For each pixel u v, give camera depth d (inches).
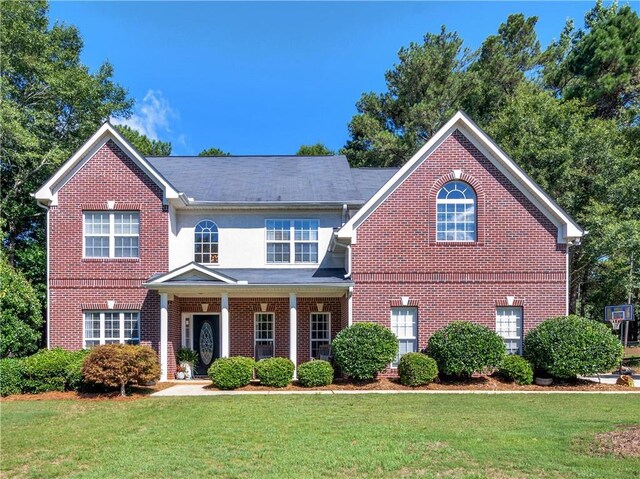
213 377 636.7
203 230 812.0
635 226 888.9
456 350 639.1
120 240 753.6
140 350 611.8
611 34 1311.5
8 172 1064.8
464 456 343.0
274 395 588.7
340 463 329.4
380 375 701.9
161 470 320.5
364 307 710.5
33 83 1088.8
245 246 810.8
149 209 751.1
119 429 430.3
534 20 1594.5
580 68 1370.6
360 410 496.4
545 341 645.3
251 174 895.1
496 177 722.2
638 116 1176.8
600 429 410.3
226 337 709.9
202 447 369.7
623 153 1087.6
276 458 341.4
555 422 438.9
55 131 1167.6
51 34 1152.8
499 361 644.1
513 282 713.0
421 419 454.6
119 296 743.7
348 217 803.4
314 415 473.1
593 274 1155.3
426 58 1584.6
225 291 716.7
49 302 740.7
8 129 921.5
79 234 746.8
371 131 1638.8
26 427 442.3
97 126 1191.6
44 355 642.8
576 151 1049.5
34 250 1029.8
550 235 717.3
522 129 1093.8
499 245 715.4
